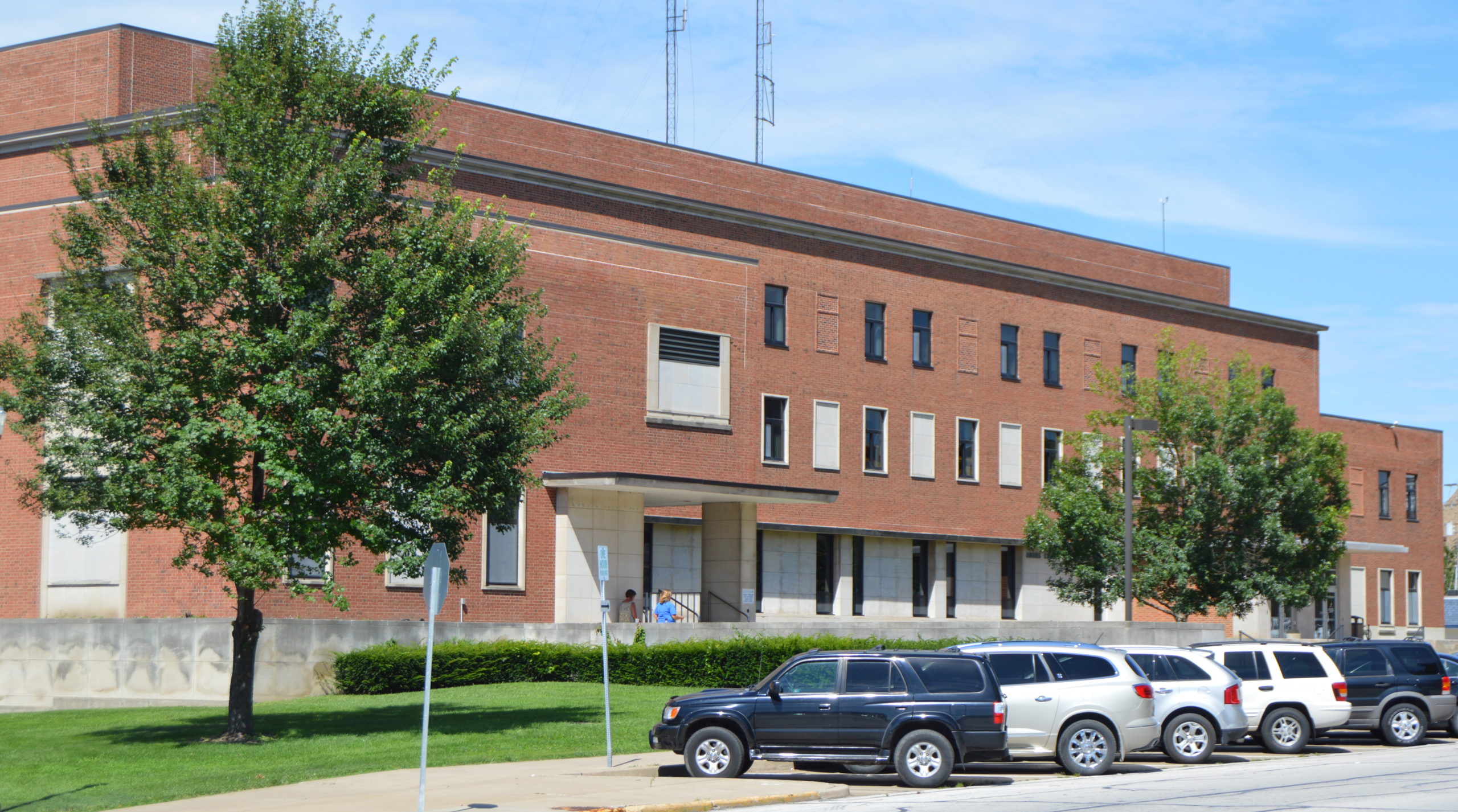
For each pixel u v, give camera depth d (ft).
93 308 75.31
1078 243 200.03
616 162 154.30
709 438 140.97
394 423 75.00
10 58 130.62
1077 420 186.60
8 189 123.85
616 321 133.59
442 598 55.21
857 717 64.23
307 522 75.46
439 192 83.82
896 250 170.19
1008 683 70.18
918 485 169.48
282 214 74.54
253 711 88.94
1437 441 245.86
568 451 127.95
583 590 124.26
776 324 159.02
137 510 76.59
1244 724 75.36
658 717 86.89
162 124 80.94
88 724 87.97
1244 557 140.46
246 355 74.23
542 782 63.16
